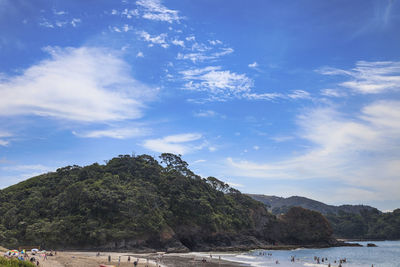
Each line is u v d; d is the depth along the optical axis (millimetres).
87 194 120625
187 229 133750
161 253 109250
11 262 36625
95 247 109938
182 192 143000
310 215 173750
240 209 164125
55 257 77125
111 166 156875
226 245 141625
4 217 121125
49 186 142375
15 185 152750
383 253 135000
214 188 173375
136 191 130625
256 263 85750
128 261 79125
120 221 117000
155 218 123000
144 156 170500
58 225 113062
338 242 177750
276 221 172625
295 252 134750
